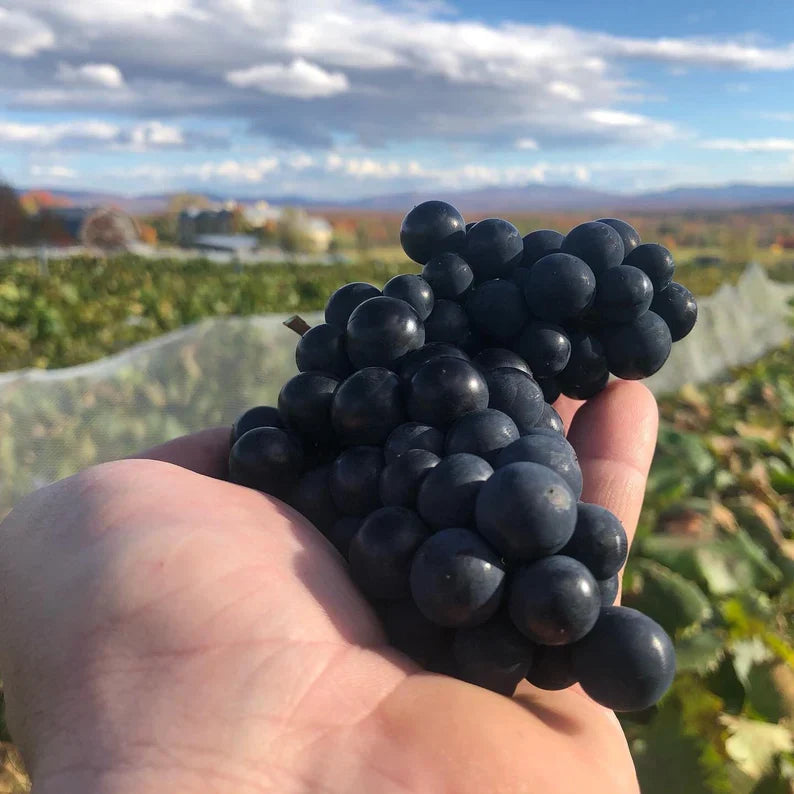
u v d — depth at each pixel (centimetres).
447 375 15
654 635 12
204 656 13
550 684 13
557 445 14
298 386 17
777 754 28
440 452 15
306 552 15
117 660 13
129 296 162
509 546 12
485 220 19
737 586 37
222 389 61
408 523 14
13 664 14
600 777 13
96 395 56
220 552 14
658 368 19
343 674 13
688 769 28
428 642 15
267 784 11
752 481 52
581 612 12
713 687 32
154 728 12
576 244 19
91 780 12
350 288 19
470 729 12
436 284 19
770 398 78
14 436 53
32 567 15
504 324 18
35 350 107
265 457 17
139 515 15
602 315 19
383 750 12
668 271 19
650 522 41
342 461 16
